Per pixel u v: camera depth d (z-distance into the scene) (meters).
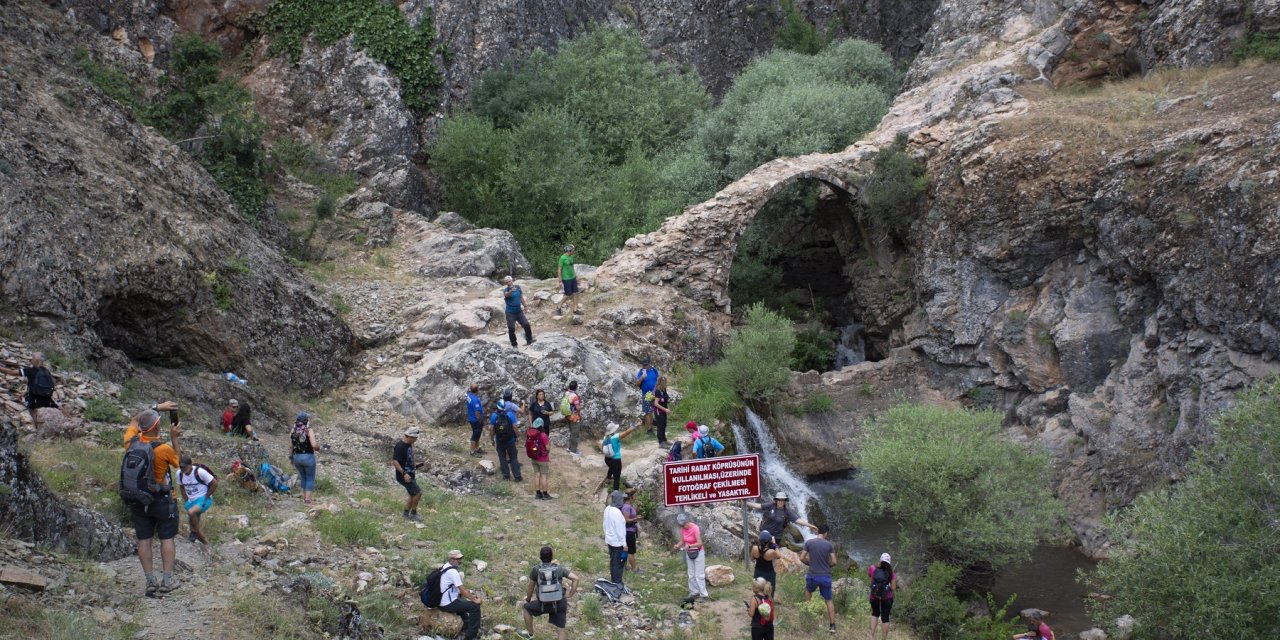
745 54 44.56
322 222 29.41
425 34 35.16
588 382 21.14
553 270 31.05
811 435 26.58
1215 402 20.56
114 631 7.98
